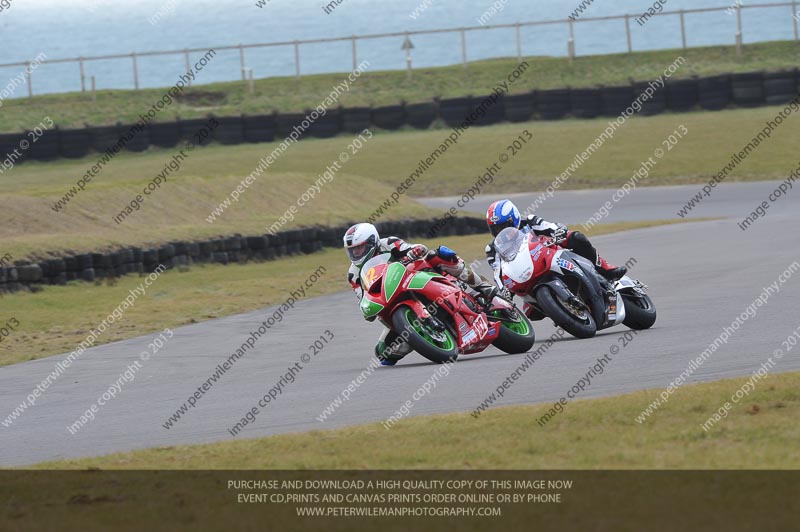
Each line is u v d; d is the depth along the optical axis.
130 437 26.95
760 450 19.44
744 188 102.00
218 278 66.31
